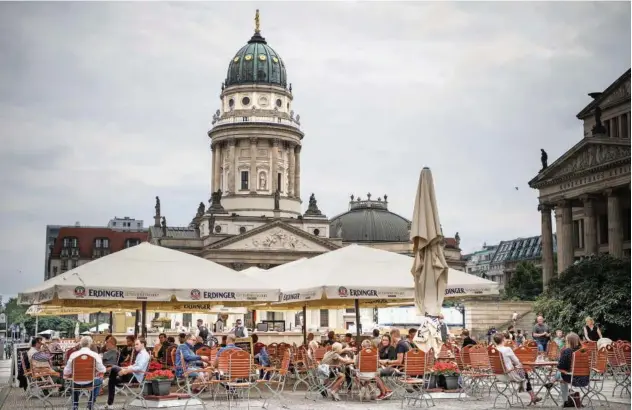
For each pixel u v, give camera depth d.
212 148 178.88
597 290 67.50
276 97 176.50
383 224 193.12
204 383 25.70
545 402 27.80
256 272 41.75
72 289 30.47
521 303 96.00
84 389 24.52
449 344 34.09
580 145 92.12
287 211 172.12
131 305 42.31
